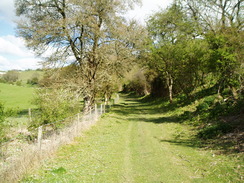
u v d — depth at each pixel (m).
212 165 6.02
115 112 22.91
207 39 11.46
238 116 10.06
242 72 10.31
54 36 16.16
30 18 16.98
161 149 8.43
